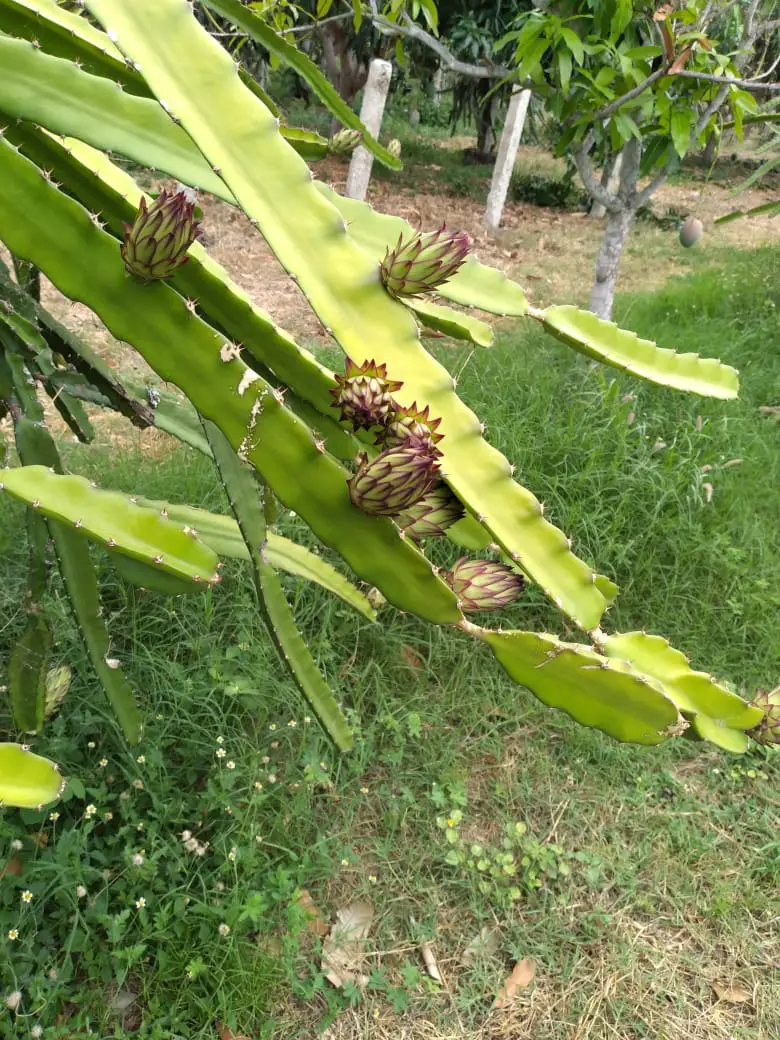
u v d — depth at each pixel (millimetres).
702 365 800
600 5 1679
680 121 1759
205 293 592
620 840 1206
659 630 1525
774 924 1131
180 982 944
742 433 1944
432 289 532
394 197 4617
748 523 1709
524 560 562
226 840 1062
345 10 4211
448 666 1418
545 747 1335
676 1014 1025
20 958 915
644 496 1661
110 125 614
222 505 1540
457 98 5832
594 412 1842
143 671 1243
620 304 2898
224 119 516
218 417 565
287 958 982
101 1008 914
